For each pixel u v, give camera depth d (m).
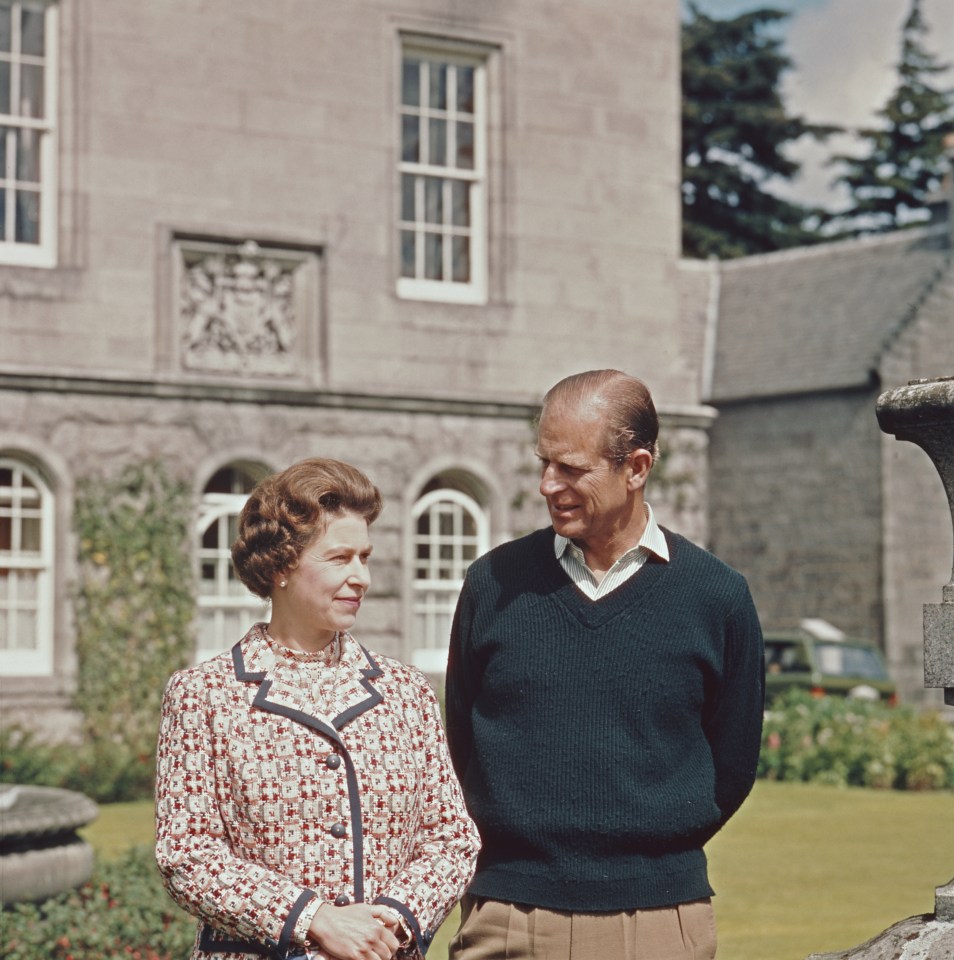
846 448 23.14
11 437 14.04
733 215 36.72
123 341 14.66
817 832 11.77
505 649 3.70
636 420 3.61
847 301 24.11
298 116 15.52
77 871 7.31
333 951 2.97
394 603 15.69
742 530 24.33
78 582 14.27
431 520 16.22
